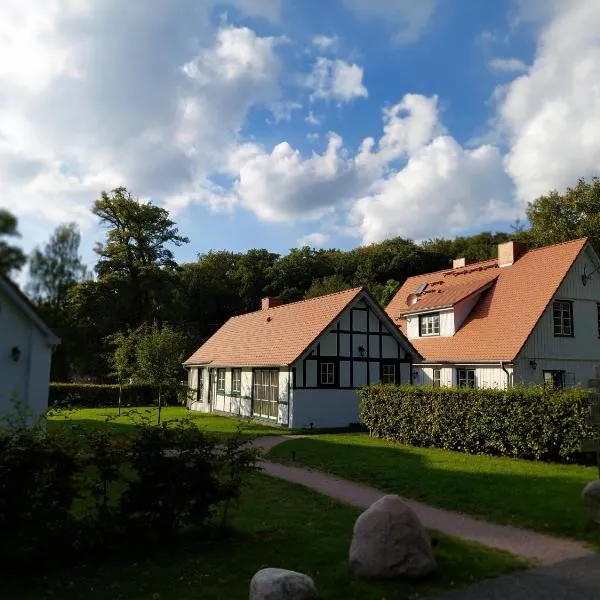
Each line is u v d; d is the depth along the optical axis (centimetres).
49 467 689
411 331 3050
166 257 4612
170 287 4606
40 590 620
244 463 844
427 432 1753
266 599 536
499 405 1535
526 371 2361
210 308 6062
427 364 2702
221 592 611
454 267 3450
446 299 2841
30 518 672
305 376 2391
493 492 1056
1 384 1305
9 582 645
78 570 682
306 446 1783
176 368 2761
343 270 6575
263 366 2544
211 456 808
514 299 2617
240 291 6150
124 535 748
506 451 1526
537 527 832
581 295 2572
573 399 1377
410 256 6391
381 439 1980
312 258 6475
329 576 645
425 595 580
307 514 950
